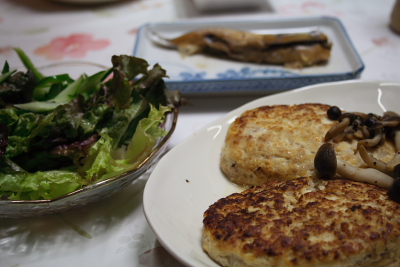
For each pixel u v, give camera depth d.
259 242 0.19
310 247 0.19
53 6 0.52
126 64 0.27
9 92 0.28
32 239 0.23
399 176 0.22
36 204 0.22
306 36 0.35
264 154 0.24
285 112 0.27
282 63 0.36
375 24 0.44
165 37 0.42
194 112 0.32
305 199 0.21
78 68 0.33
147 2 0.52
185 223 0.22
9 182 0.23
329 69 0.35
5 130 0.24
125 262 0.21
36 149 0.25
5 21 0.49
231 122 0.27
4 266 0.22
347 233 0.19
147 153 0.25
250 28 0.42
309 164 0.24
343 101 0.29
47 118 0.25
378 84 0.29
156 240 0.22
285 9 0.49
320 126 0.25
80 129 0.25
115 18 0.48
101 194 0.23
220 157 0.26
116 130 0.26
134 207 0.24
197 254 0.20
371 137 0.25
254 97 0.33
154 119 0.25
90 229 0.23
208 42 0.38
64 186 0.23
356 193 0.21
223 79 0.32
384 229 0.19
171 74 0.36
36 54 0.41
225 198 0.22
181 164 0.25
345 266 0.19
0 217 0.24
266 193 0.22
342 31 0.39
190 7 0.50
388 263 0.19
